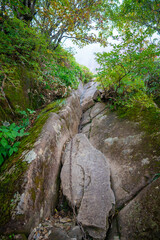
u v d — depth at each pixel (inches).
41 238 56.0
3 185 61.9
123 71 115.0
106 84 139.3
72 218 72.8
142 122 116.6
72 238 57.9
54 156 91.9
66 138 122.8
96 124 157.1
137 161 87.9
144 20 174.1
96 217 62.8
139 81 119.6
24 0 135.3
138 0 160.1
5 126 77.0
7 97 104.4
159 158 80.5
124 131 119.9
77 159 95.4
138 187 74.1
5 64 106.4
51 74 158.6
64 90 177.6
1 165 75.0
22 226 52.2
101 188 75.0
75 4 111.4
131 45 96.9
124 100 144.6
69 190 79.4
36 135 89.9
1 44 107.6
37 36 123.1
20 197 56.2
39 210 63.9
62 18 104.4
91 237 59.7
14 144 81.4
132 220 59.2
